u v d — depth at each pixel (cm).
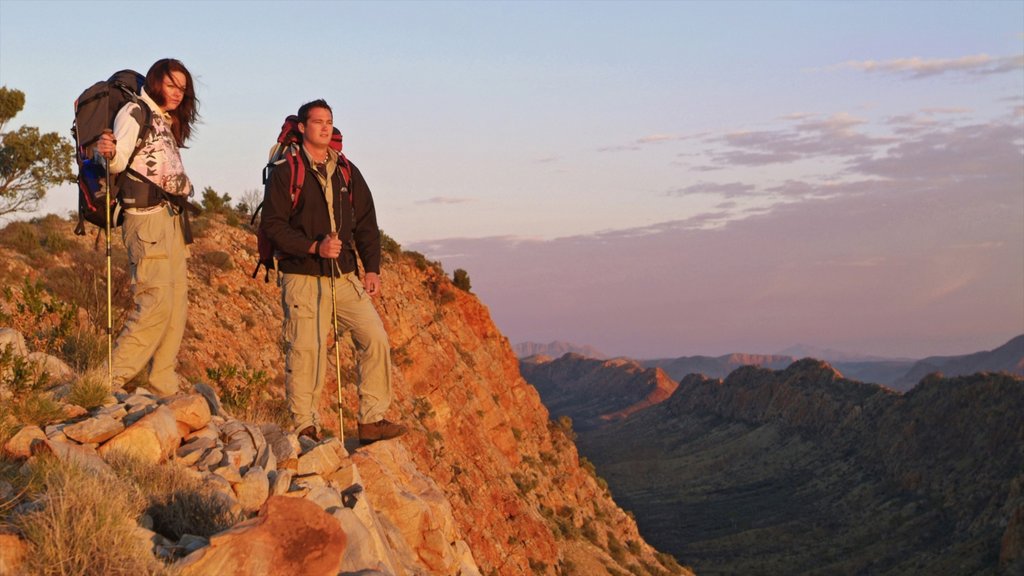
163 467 589
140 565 467
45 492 514
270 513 509
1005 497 19975
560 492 6538
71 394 672
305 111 762
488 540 4219
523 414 6825
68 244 2809
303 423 805
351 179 798
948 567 18288
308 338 797
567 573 5003
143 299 739
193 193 764
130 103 701
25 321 912
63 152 3425
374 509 788
